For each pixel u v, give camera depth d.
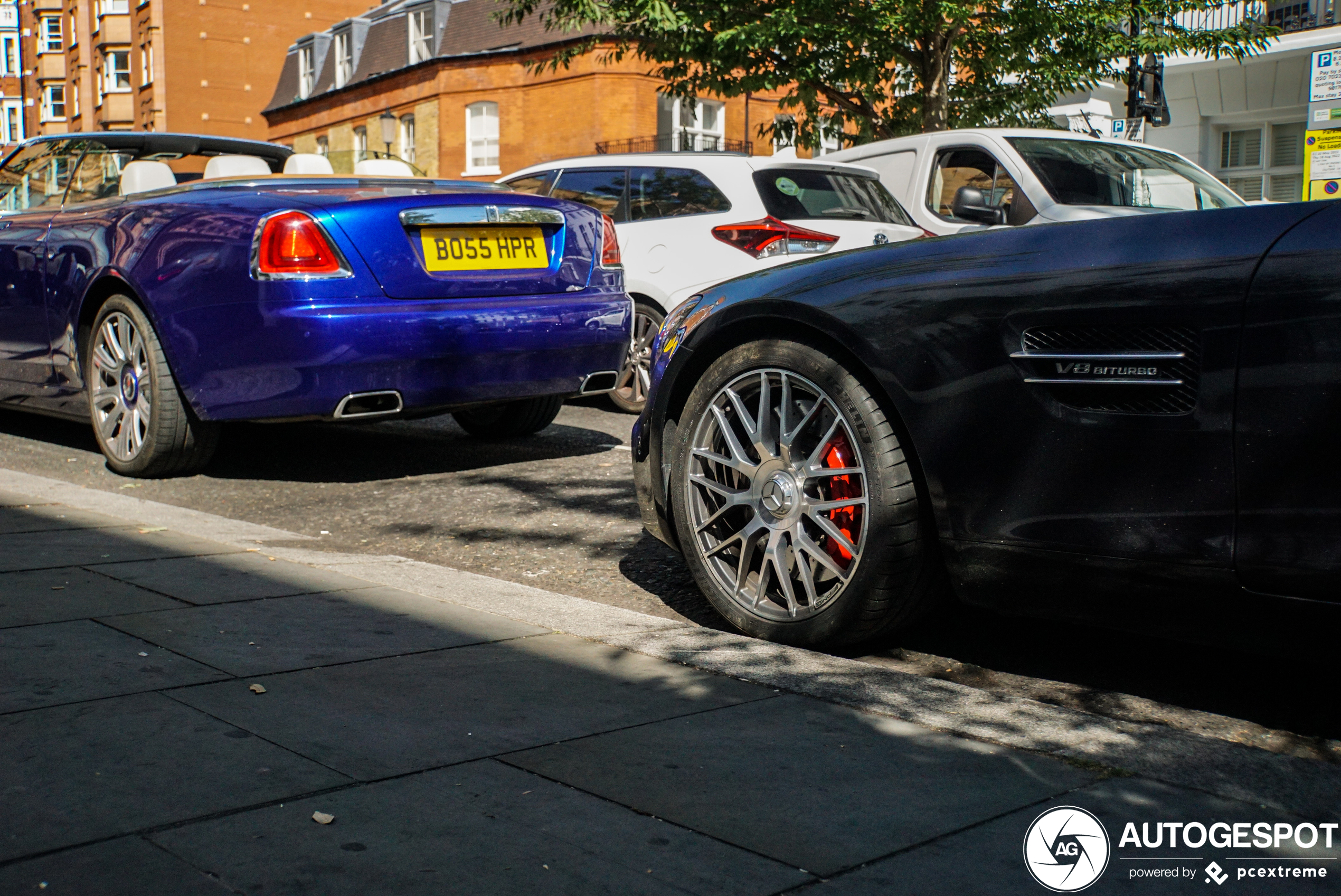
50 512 4.40
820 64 13.39
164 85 46.38
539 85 35.47
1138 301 2.54
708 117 35.62
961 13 12.15
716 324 3.28
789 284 3.15
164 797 2.04
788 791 2.17
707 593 3.33
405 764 2.22
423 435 6.77
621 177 7.99
